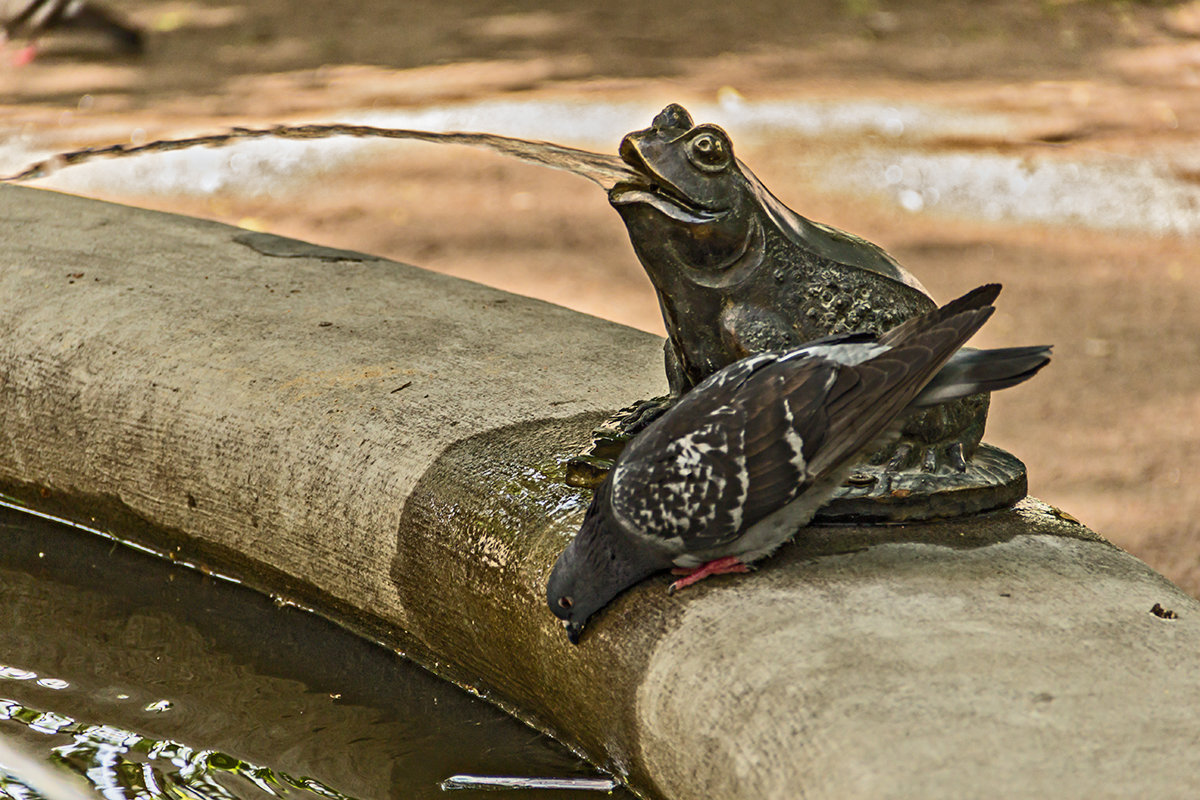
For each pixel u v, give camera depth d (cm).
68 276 761
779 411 451
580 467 524
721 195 494
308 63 2336
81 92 2102
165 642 604
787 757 387
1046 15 2784
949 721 385
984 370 466
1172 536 877
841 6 2822
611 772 481
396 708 548
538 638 498
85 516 697
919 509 512
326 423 608
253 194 1630
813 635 432
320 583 611
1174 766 367
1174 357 1209
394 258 1416
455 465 564
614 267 1428
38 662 582
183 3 2872
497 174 1770
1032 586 470
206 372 655
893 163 1780
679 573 477
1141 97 2186
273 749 515
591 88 2127
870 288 516
